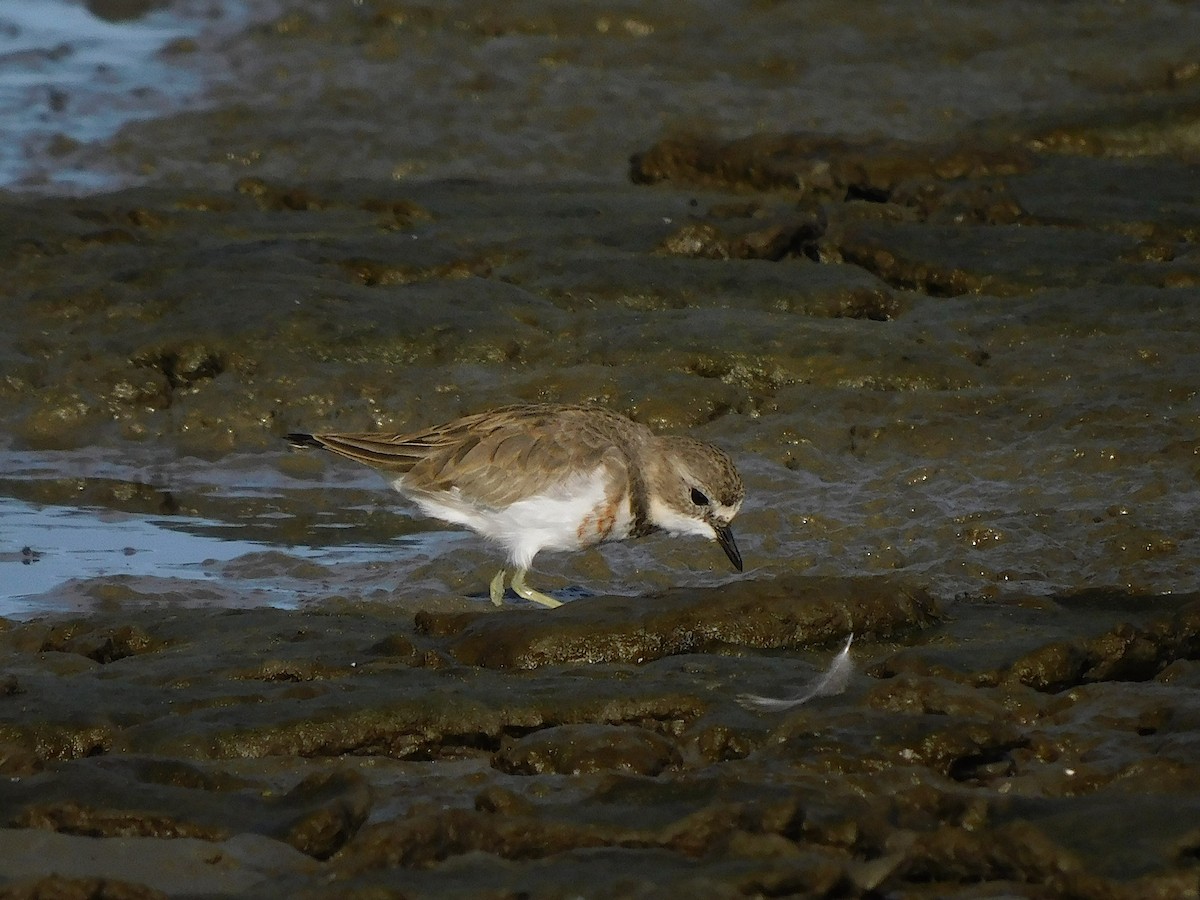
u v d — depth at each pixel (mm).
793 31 37781
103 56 35406
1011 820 10406
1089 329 21609
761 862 9781
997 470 18156
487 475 15305
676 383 20031
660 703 12305
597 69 35500
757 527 17016
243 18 37656
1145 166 29359
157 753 11672
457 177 30000
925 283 23625
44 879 9570
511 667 13195
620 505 15344
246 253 23438
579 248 24531
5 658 13461
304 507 18094
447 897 9477
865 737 11500
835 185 28469
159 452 19406
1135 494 17406
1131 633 13188
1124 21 39125
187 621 14227
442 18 37531
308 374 20328
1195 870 9516
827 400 19969
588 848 10195
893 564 16078
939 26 38281
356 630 13977
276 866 10219
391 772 11766
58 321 21859
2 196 27984
